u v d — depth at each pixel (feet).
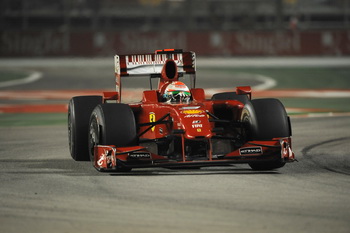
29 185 91.50
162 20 575.38
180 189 87.30
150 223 70.18
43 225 69.82
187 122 95.96
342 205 77.61
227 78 360.69
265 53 512.22
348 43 510.58
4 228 68.80
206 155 99.14
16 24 552.41
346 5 586.45
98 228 68.54
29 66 454.81
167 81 109.29
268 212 74.38
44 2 574.15
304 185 89.92
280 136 100.48
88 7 571.69
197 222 70.38
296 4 590.96
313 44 510.99
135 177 96.48
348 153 120.47
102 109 99.60
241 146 103.14
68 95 280.92
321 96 268.62
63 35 507.30
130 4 584.40
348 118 182.39
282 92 288.51
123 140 98.07
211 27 582.76
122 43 506.48
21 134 155.43
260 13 583.58
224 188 87.76
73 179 95.81
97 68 435.53
